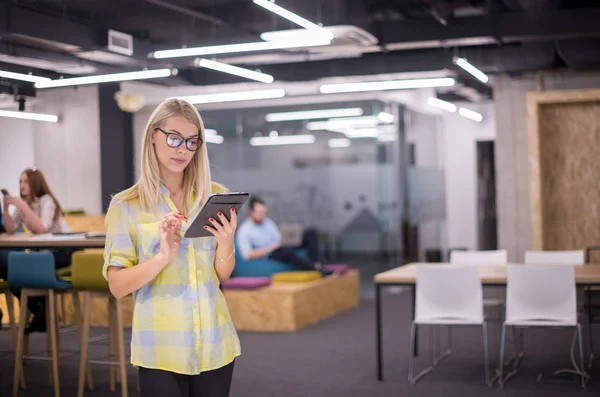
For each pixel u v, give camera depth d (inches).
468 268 236.1
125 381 222.1
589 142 410.3
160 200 109.7
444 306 240.1
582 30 331.9
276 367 271.4
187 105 109.3
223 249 108.7
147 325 107.1
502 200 419.2
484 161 616.4
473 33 342.0
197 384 108.5
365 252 495.8
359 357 286.0
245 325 348.5
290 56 375.9
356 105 494.3
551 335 324.2
